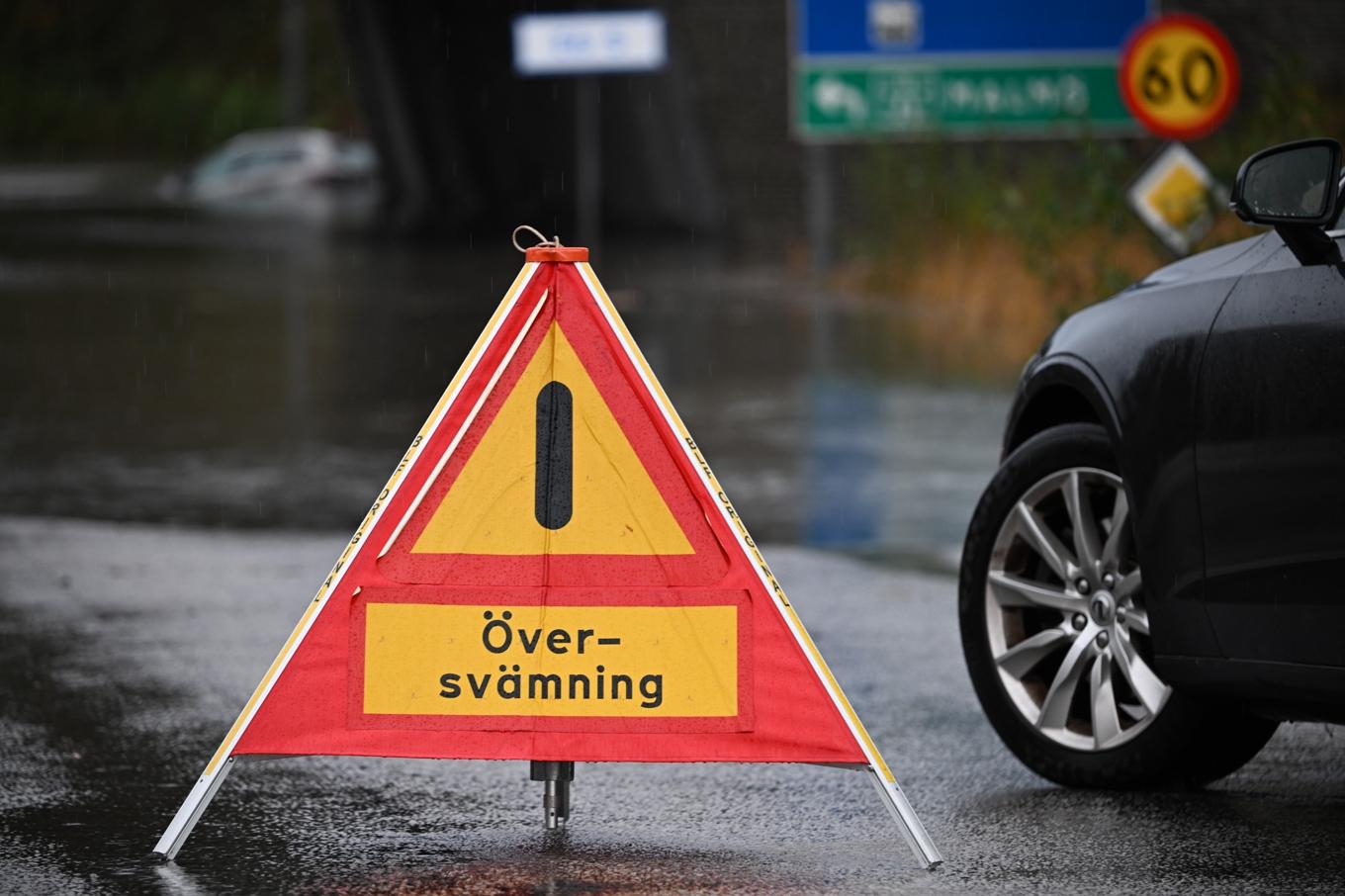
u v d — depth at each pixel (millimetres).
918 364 55719
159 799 17344
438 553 15406
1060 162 78812
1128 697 17984
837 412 45969
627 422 15367
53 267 93250
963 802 17109
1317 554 15172
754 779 18078
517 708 15359
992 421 44500
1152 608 16594
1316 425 15180
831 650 23359
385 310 72625
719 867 15250
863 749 15078
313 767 18609
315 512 33469
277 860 15508
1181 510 16297
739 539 15266
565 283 15453
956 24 85188
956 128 85562
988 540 17984
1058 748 17438
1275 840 15852
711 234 100562
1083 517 17422
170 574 28156
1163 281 17406
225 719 20188
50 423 44812
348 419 45156
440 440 15414
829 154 96312
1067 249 53594
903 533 31438
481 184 131375
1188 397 16281
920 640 23891
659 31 98000
